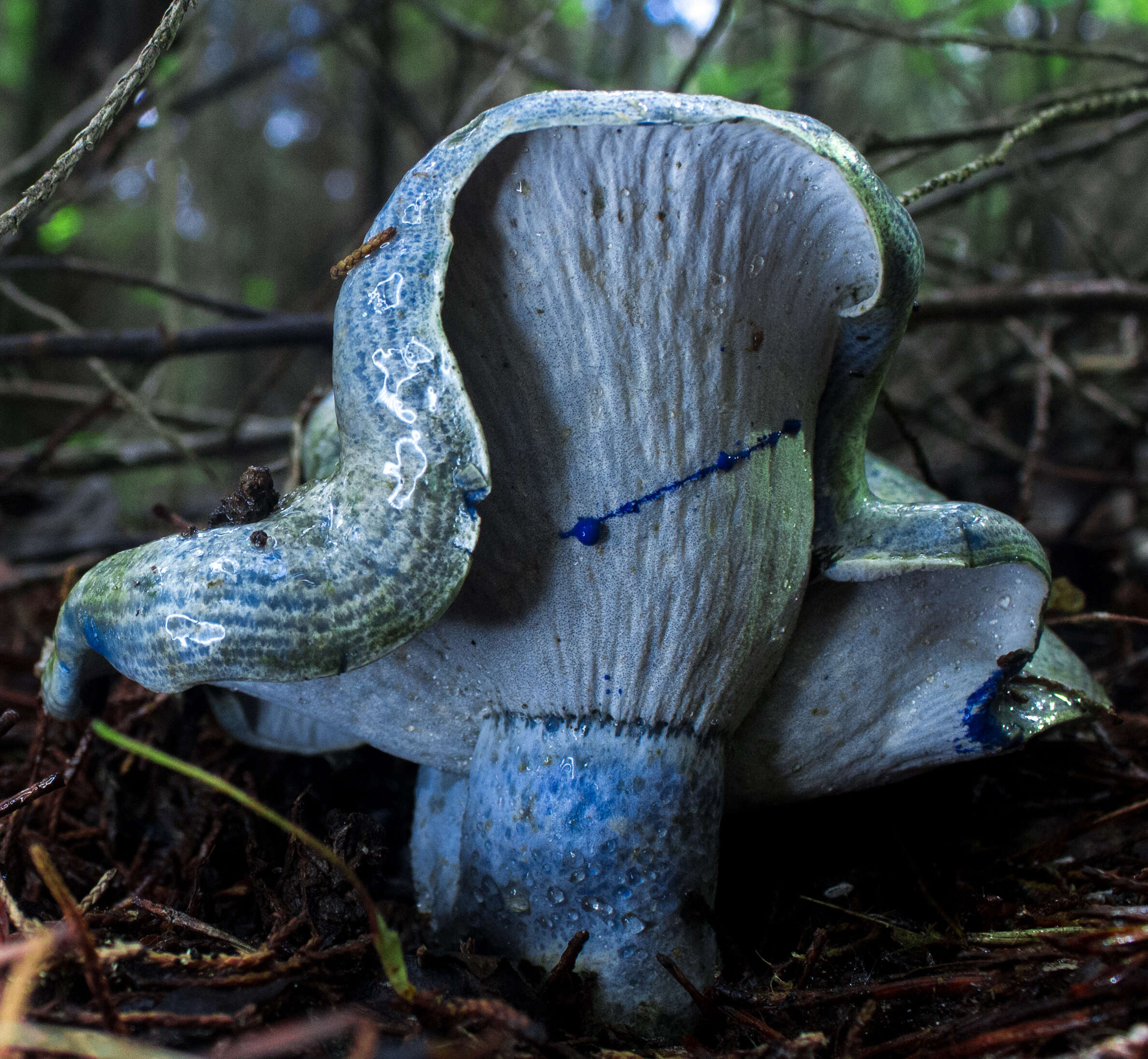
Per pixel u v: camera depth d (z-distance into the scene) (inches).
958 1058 3.3
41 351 8.4
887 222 3.7
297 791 5.6
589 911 4.0
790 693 4.5
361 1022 3.2
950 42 8.1
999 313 9.2
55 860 4.8
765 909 4.7
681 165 3.5
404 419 3.6
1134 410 10.5
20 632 8.9
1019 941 4.2
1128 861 4.8
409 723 4.5
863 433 4.5
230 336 8.9
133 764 5.7
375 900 4.8
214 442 10.6
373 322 3.6
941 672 4.6
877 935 4.4
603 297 3.7
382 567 3.6
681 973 3.9
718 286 3.8
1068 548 9.1
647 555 3.9
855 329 4.2
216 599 3.5
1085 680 5.2
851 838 5.2
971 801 5.4
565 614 4.0
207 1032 3.3
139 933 4.0
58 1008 3.3
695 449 3.9
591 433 3.8
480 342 3.8
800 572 4.2
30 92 16.4
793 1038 3.8
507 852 4.1
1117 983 3.3
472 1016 3.3
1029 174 9.5
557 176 3.6
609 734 4.1
